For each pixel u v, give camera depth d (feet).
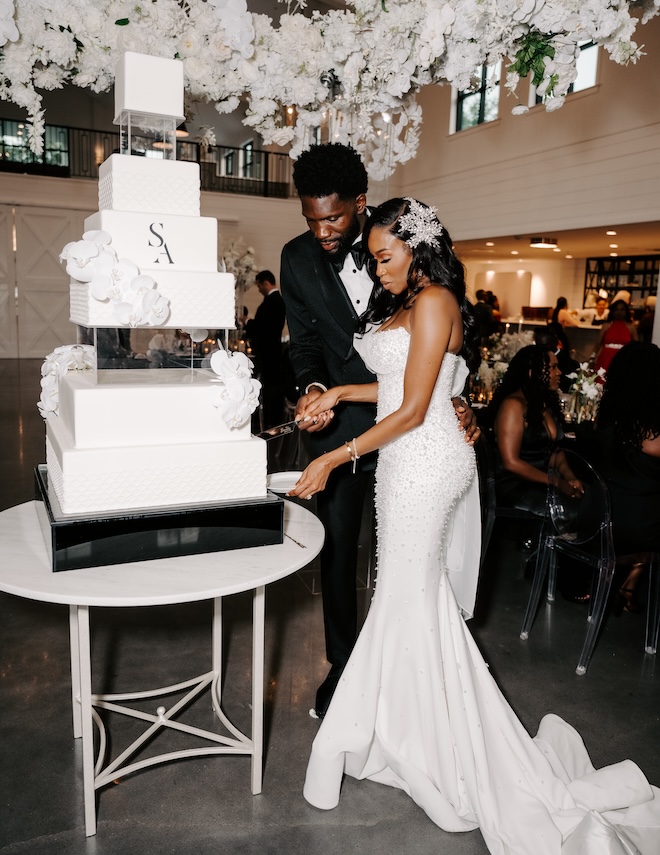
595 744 8.14
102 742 7.17
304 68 8.15
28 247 47.67
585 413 16.22
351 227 7.64
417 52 7.77
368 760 7.29
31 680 9.05
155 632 10.55
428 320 6.34
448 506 6.95
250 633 10.63
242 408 6.22
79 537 5.69
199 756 7.64
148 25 7.37
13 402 30.45
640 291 47.91
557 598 12.68
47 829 6.45
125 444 5.93
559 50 7.58
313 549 6.46
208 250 6.15
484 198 38.55
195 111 8.88
